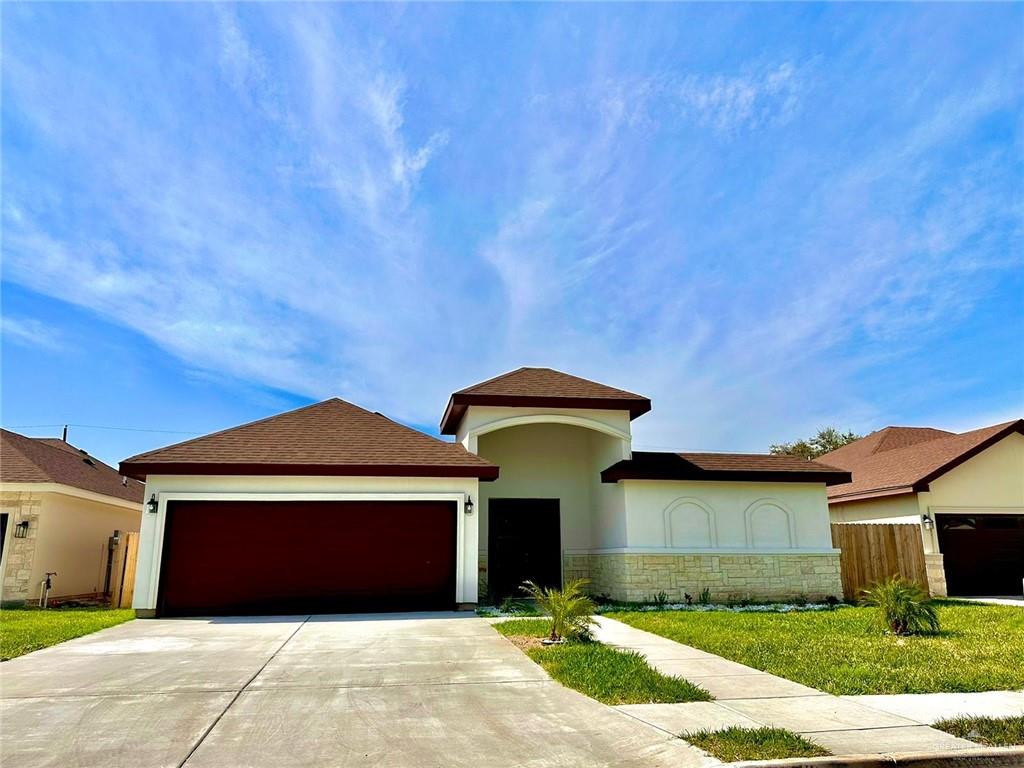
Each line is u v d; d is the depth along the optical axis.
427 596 14.19
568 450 19.03
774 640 10.08
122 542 16.67
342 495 14.18
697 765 4.90
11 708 6.35
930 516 18.86
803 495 16.88
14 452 18.08
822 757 5.01
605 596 16.88
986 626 11.75
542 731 5.73
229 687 7.18
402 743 5.42
